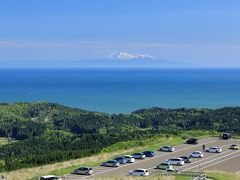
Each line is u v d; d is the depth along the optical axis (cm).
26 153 12231
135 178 6103
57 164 7844
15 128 19900
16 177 6419
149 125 18550
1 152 12950
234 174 6550
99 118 19988
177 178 6094
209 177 6178
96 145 12006
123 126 18625
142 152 8488
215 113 18300
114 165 7400
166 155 8588
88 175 6662
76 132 19162
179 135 11719
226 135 10931
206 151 9112
